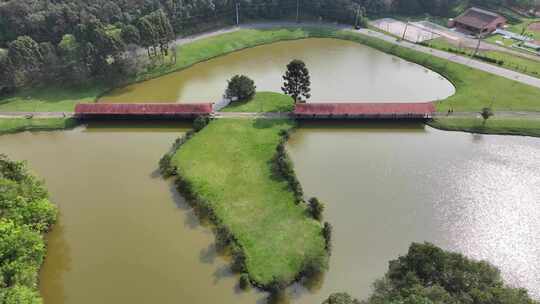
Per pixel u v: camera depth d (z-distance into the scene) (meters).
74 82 118.75
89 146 94.81
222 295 59.56
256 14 165.62
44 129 100.19
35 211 66.81
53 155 91.69
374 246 67.25
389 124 100.38
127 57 123.12
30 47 113.00
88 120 103.62
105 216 74.25
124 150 93.06
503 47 141.00
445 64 129.00
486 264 47.34
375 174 83.19
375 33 155.50
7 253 56.66
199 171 82.81
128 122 103.06
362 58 140.12
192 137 94.31
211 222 72.31
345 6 162.00
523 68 123.69
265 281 60.28
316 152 90.44
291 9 168.38
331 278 61.88
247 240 66.81
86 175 84.81
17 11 126.94
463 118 100.12
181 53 137.88
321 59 139.00
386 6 169.75
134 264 64.88
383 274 62.59
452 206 74.94
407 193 78.06
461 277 44.47
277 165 83.94
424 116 99.69
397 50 142.12
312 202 71.38
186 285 61.22
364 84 121.75
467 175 82.62
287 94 112.50
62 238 69.69
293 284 60.56
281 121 100.00
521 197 76.69
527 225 70.75
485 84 115.81
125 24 136.75
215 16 159.62
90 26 116.88
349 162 87.00
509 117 100.12
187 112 101.38
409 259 48.56
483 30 153.25
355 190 78.81
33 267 59.28
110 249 67.62
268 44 151.25
